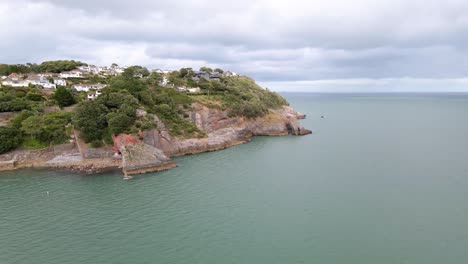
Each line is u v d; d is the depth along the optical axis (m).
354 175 68.44
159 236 42.62
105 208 51.75
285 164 79.50
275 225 45.56
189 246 40.22
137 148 77.06
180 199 55.69
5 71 137.50
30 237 42.25
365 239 41.62
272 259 37.50
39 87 113.12
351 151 93.62
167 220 47.31
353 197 55.47
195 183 64.75
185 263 36.69
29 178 68.38
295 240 41.53
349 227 44.75
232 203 53.59
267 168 75.94
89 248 39.69
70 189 61.41
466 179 64.12
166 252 38.91
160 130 90.81
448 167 73.31
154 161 75.81
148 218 48.00
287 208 51.28
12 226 45.34
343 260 37.25
